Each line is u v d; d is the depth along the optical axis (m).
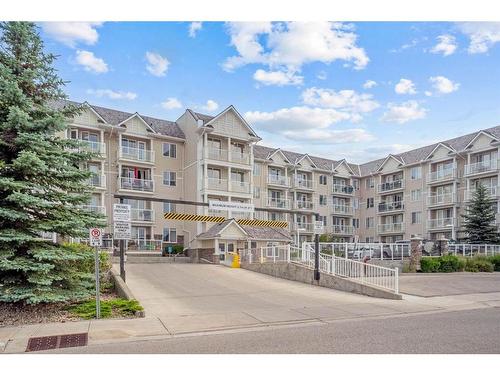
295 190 48.56
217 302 12.92
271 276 20.94
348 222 54.66
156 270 22.45
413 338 7.72
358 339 7.71
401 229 49.47
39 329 8.90
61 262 11.21
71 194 11.29
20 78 10.77
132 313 10.66
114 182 35.38
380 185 52.81
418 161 47.38
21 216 10.04
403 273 20.83
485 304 12.90
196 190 37.44
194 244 36.28
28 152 9.76
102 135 34.41
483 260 23.81
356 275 16.19
